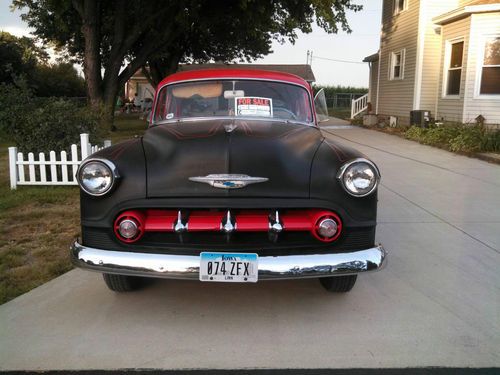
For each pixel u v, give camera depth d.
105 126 8.99
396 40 18.58
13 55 29.34
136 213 3.18
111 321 3.47
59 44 25.27
